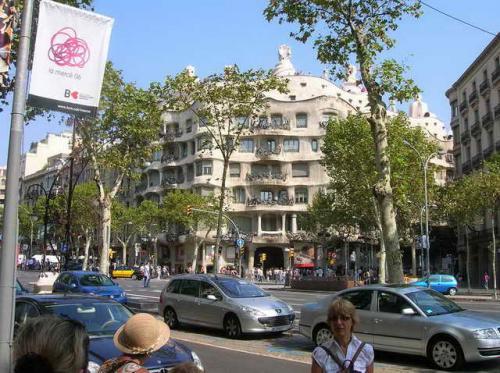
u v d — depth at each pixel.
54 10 8.10
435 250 72.25
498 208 43.78
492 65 50.91
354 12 15.05
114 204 63.81
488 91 51.59
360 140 35.53
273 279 63.31
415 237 50.56
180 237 69.12
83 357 2.70
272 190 69.31
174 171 74.75
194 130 70.81
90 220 58.19
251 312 13.97
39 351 2.60
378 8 14.99
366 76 14.73
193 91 21.45
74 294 9.24
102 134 25.09
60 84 8.09
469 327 10.32
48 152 122.19
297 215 68.25
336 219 47.91
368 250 65.69
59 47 8.10
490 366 10.91
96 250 76.06
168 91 21.77
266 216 69.25
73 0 14.74
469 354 10.17
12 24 8.27
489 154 50.69
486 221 51.69
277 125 69.00
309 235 61.25
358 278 52.06
